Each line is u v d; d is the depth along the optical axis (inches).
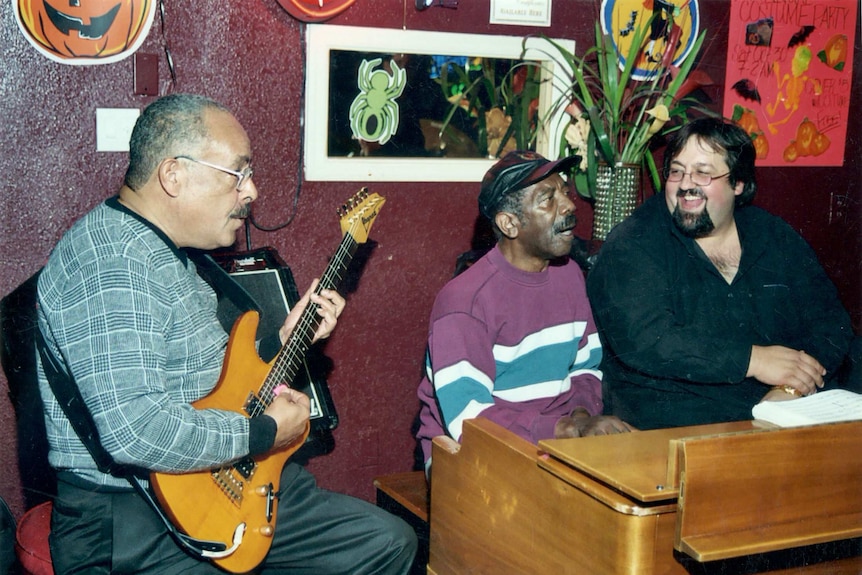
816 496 61.6
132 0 88.4
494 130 109.0
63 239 68.7
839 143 134.4
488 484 71.7
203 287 77.3
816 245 136.7
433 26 103.4
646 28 105.1
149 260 67.7
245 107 95.6
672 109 111.8
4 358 82.2
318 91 98.0
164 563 70.1
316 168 99.6
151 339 65.4
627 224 93.9
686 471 56.2
